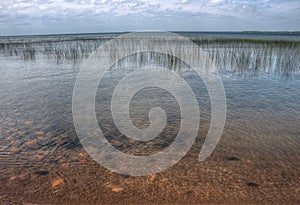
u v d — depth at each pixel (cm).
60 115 636
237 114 636
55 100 762
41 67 1362
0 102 743
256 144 476
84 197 333
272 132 528
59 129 552
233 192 340
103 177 377
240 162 414
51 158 430
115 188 351
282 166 401
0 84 970
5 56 1869
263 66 1291
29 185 355
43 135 521
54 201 325
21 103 734
